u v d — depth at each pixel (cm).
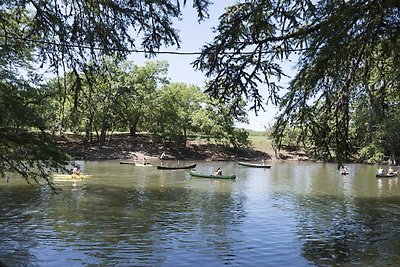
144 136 6900
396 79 636
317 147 570
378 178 3872
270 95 592
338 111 541
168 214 1844
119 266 1129
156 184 3012
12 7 713
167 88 6331
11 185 2612
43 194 2314
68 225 1575
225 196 2472
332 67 506
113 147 6075
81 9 618
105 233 1468
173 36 613
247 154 6744
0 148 1012
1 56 867
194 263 1170
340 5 484
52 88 1037
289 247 1347
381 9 461
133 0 589
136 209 1944
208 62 579
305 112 560
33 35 718
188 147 6681
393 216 1898
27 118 962
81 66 680
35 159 1006
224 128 6462
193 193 2573
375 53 580
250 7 555
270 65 583
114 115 5644
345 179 3734
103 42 629
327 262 1210
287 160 6631
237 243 1382
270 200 2347
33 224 1578
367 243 1412
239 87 586
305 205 2191
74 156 1193
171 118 6316
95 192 2480
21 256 1190
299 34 543
